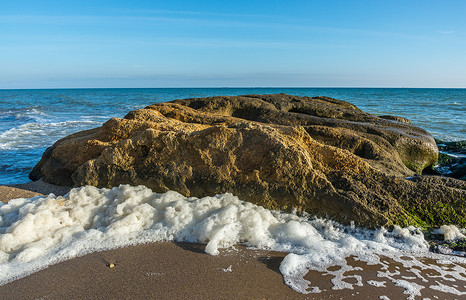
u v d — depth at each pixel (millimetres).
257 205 4344
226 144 4590
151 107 7680
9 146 11016
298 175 4285
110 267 3186
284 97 10125
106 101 41188
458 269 3256
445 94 68688
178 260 3328
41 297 2756
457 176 7621
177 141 4742
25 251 3328
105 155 4953
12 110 27141
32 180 6863
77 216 4059
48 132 14242
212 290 2848
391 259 3416
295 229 3844
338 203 4086
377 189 4285
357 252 3525
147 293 2799
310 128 6289
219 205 4277
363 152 5969
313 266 3254
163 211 4176
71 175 5363
